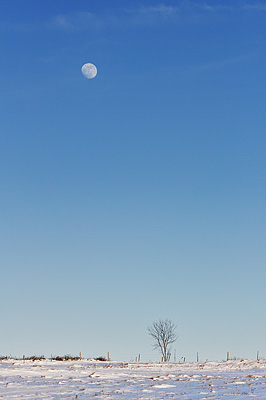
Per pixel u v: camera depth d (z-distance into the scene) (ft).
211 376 141.49
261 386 110.52
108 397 87.92
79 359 227.20
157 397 88.38
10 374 136.46
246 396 89.92
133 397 88.22
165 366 191.01
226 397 88.33
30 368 158.61
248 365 191.21
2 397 88.07
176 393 95.09
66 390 99.96
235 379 131.44
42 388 103.60
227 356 229.45
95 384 113.60
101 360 230.27
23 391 98.07
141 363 213.25
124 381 122.11
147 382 119.96
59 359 222.07
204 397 88.48
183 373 156.56
